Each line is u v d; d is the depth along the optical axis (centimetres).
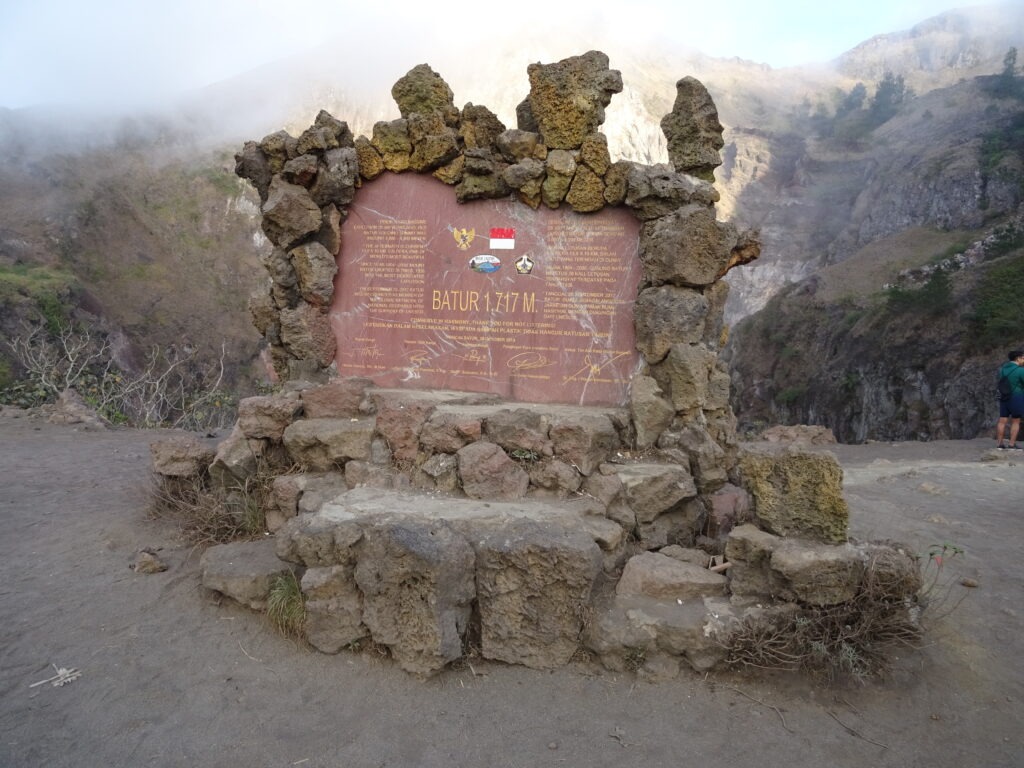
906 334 3253
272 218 509
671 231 453
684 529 440
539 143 495
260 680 338
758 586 346
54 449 843
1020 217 4247
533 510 395
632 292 483
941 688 320
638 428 457
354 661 350
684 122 489
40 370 1391
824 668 327
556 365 496
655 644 337
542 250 499
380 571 343
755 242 472
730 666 332
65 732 298
